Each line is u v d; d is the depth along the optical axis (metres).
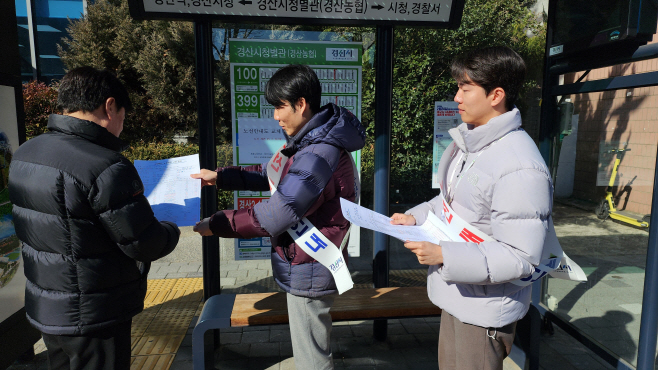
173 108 9.88
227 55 3.02
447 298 1.58
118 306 1.52
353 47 3.08
